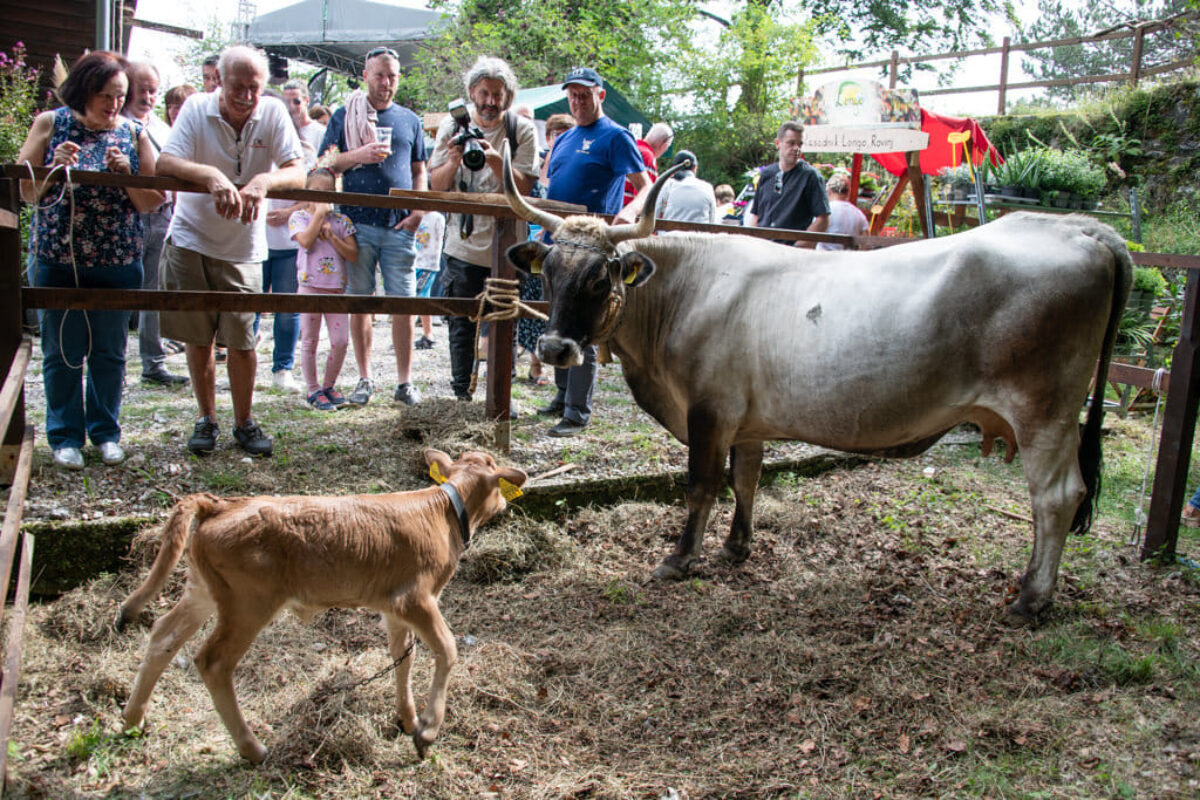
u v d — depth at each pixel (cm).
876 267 416
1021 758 308
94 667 341
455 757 308
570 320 420
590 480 511
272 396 639
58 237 451
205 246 478
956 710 338
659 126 859
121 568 402
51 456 472
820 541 505
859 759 311
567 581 443
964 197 858
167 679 338
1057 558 404
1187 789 288
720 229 625
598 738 323
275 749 301
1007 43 1495
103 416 476
